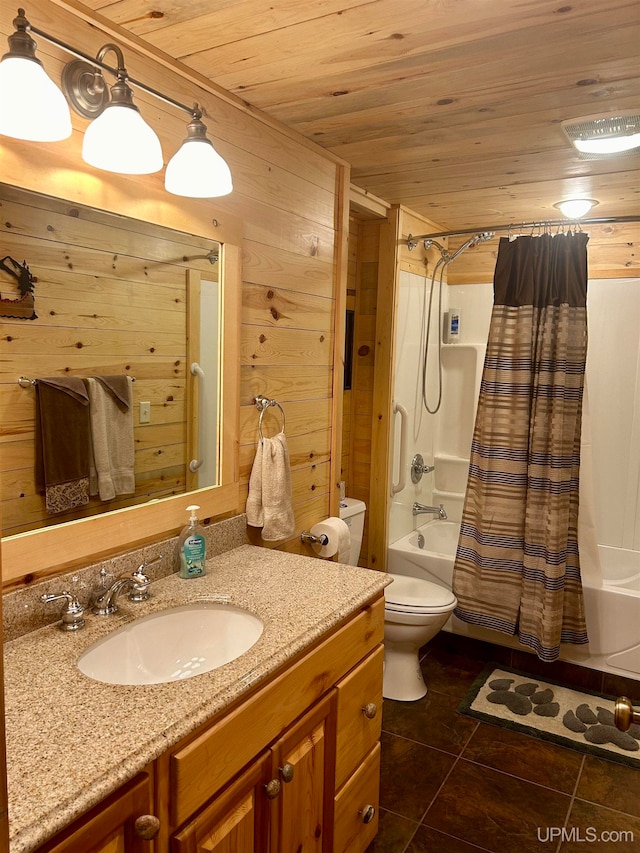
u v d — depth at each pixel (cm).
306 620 147
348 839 170
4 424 130
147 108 154
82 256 143
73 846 88
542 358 277
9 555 131
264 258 201
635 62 157
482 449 295
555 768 232
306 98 183
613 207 308
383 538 321
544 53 153
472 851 191
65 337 141
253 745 126
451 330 375
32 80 108
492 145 220
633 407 337
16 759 95
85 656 131
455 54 154
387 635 272
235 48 153
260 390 205
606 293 340
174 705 111
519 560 288
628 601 278
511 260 287
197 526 177
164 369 168
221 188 150
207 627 157
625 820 206
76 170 137
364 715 174
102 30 141
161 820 105
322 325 238
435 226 354
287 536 205
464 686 291
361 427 324
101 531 151
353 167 249
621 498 344
